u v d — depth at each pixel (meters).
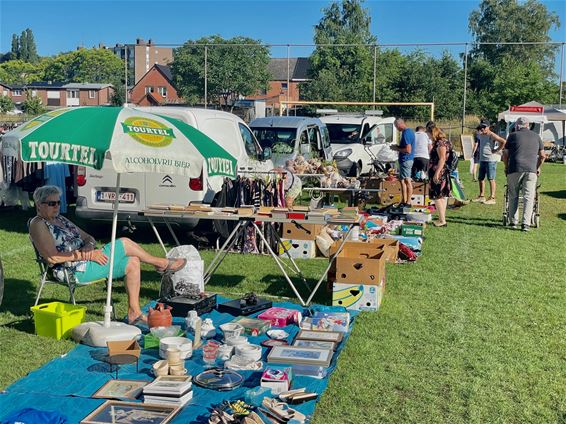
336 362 5.09
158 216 6.99
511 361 5.30
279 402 4.19
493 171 14.66
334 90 40.19
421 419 4.27
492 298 7.11
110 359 4.77
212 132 10.01
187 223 9.04
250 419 3.85
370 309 6.55
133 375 4.77
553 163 28.72
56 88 101.94
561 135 31.75
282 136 15.04
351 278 6.56
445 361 5.27
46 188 5.85
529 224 11.40
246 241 9.18
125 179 9.37
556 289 7.53
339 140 18.55
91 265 5.91
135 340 5.11
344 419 4.25
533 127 28.72
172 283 6.51
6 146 5.05
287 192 9.70
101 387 4.50
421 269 8.39
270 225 7.46
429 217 11.91
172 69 54.09
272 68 71.19
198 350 5.30
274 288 7.41
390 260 8.55
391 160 16.33
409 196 12.40
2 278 5.93
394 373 5.00
